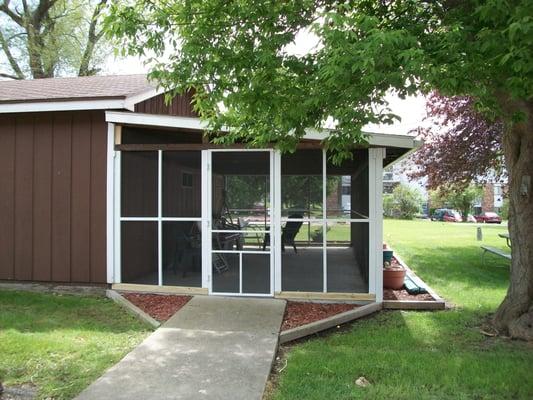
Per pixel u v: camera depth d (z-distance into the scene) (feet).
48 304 22.90
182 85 16.63
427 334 19.03
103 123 25.43
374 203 23.16
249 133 19.58
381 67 12.30
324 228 23.79
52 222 25.99
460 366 15.14
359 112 13.65
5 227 26.53
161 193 24.80
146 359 15.43
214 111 19.58
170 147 24.50
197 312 21.07
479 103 14.94
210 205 24.31
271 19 15.44
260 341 17.29
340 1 15.94
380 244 23.09
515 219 19.11
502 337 18.52
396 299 24.22
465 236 67.05
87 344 16.93
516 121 15.88
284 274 23.95
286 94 15.76
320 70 12.96
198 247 24.53
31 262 26.23
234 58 15.72
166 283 24.75
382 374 14.51
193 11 15.88
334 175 23.67
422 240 59.77
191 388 13.25
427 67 11.65
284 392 13.15
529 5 9.67
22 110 25.14
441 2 15.16
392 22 15.10
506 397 13.05
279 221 23.90
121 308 22.49
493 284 29.63
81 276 25.62
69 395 12.76
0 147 26.55
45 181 26.08
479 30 12.58
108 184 25.23
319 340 18.57
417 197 153.79
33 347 16.20
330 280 23.89
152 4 16.34
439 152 41.45
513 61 11.11
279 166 23.86
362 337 18.70
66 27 76.74
